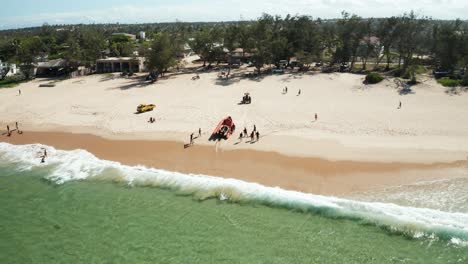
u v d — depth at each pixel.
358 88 79.88
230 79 94.12
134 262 33.22
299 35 107.62
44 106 79.25
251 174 45.72
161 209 40.47
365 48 101.94
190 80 94.88
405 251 32.59
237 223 37.47
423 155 47.62
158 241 35.62
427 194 39.53
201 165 48.75
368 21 100.50
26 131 65.50
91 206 41.66
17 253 35.03
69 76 108.75
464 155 47.06
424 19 94.19
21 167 51.50
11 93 92.00
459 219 35.47
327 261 32.00
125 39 193.88
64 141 59.78
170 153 52.62
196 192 43.09
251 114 66.62
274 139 54.84
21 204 42.62
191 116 66.88
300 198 40.28
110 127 64.19
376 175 43.62
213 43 114.56
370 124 58.97
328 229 35.72
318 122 60.91
